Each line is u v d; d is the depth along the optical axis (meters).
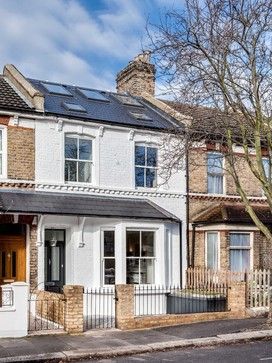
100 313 17.61
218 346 12.23
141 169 19.86
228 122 15.51
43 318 15.26
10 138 17.25
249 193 21.98
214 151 20.98
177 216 20.19
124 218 17.80
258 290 16.58
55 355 10.91
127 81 25.41
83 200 18.02
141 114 21.16
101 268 18.06
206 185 21.06
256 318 15.49
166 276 19.00
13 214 16.25
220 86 14.89
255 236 20.69
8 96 18.00
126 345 11.95
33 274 16.89
